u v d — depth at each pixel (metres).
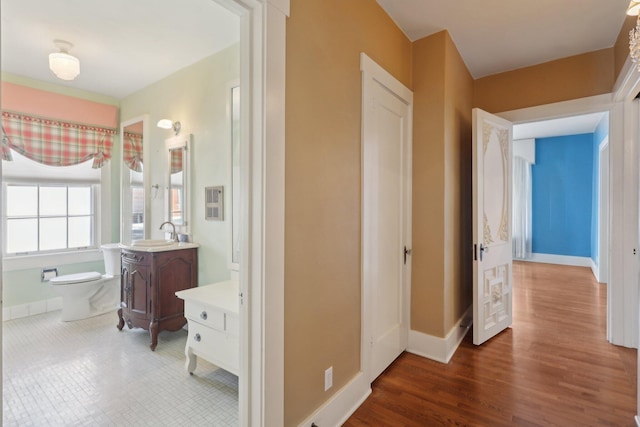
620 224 2.78
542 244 6.61
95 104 3.79
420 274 2.68
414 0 2.20
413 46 2.71
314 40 1.67
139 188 3.88
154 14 2.34
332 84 1.79
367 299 2.11
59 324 3.28
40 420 1.89
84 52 2.88
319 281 1.71
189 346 2.33
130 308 2.94
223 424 1.87
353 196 1.98
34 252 3.56
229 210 2.79
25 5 2.24
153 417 1.92
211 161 2.95
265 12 1.37
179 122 3.23
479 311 2.80
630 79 2.36
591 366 2.44
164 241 3.17
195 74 3.07
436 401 2.04
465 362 2.52
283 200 1.47
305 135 1.61
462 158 3.05
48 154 3.52
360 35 2.03
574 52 2.89
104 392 2.15
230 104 2.77
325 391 1.76
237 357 2.02
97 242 3.98
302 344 1.61
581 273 5.55
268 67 1.39
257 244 1.40
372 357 2.21
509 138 3.23
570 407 1.97
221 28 2.52
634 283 2.72
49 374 2.37
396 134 2.53
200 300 2.23
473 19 2.41
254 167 1.40
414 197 2.71
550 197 6.51
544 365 2.46
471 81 3.34
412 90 2.71
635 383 2.21
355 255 2.01
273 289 1.42
